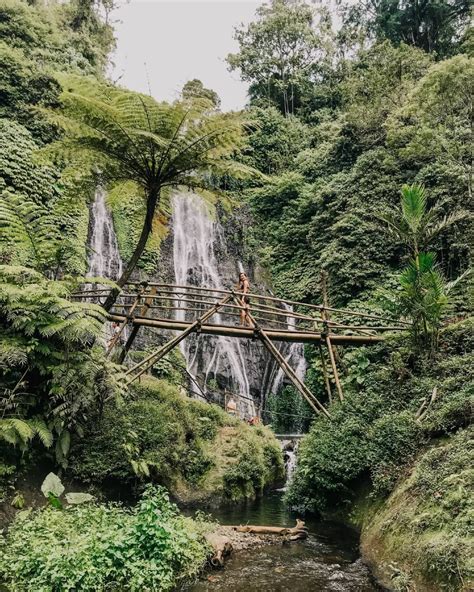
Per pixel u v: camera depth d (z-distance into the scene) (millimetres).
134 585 3742
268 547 5285
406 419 6020
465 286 10258
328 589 4141
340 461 6117
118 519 4543
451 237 12188
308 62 28078
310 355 14188
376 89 16656
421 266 7473
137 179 6852
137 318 7809
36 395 5785
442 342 7656
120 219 15875
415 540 4059
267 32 27562
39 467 5660
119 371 7102
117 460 6246
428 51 24703
